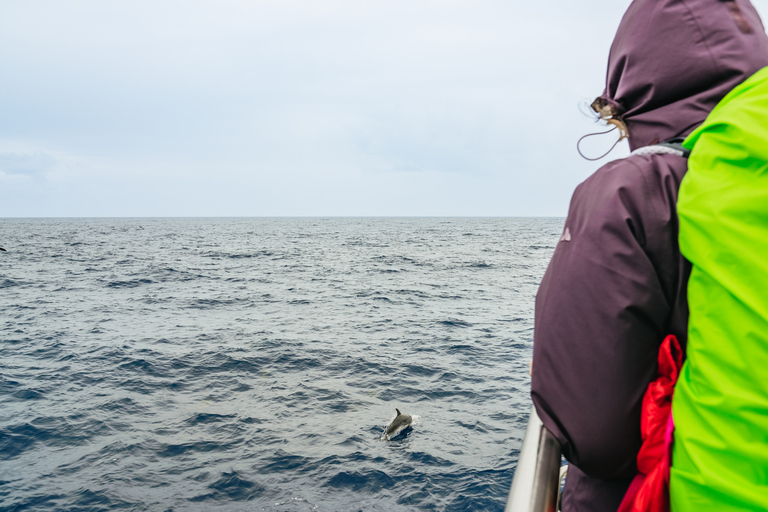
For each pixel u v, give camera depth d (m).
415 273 35.72
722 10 0.89
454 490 6.86
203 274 34.78
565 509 1.08
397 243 71.06
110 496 6.69
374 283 30.14
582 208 0.92
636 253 0.82
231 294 25.61
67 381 11.39
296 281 31.14
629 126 1.01
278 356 13.49
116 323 18.22
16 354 13.74
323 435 8.56
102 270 36.59
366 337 15.89
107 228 127.50
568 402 0.86
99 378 11.62
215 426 8.92
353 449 8.04
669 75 0.91
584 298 0.85
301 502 6.57
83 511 6.37
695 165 0.76
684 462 0.73
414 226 148.25
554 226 149.88
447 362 12.96
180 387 11.04
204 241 75.69
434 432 8.70
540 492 0.99
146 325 17.84
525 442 1.14
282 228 133.12
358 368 12.40
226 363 12.86
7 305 21.91
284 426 8.93
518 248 61.44
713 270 0.69
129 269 37.38
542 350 0.90
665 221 0.82
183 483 7.01
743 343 0.65
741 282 0.65
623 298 0.81
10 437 8.44
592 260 0.85
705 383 0.70
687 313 0.81
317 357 13.39
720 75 0.87
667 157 0.87
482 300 23.86
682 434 0.73
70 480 7.08
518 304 22.73
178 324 18.05
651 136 0.96
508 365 12.74
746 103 0.71
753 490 0.63
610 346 0.82
